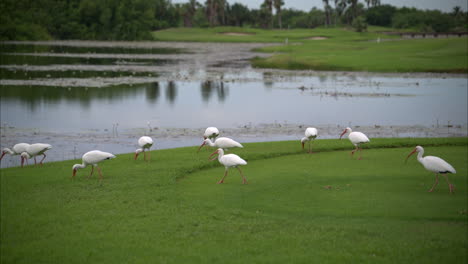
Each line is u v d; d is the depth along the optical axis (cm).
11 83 5434
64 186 1762
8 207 1516
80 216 1432
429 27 19100
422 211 1467
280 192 1684
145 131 3331
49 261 1148
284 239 1252
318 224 1366
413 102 4544
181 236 1281
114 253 1184
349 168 2033
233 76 6569
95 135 3177
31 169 2081
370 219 1408
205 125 3581
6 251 1198
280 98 4847
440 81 5872
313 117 3916
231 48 11975
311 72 6938
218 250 1195
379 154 2339
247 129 3450
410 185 1756
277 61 7850
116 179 1852
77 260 1150
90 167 2088
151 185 1761
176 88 5469
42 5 15588
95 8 15762
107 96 4809
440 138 2723
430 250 1177
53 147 2844
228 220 1398
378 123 3656
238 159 1748
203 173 2002
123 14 15838
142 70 7156
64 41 14712
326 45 11094
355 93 5097
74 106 4241
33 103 4309
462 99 4662
